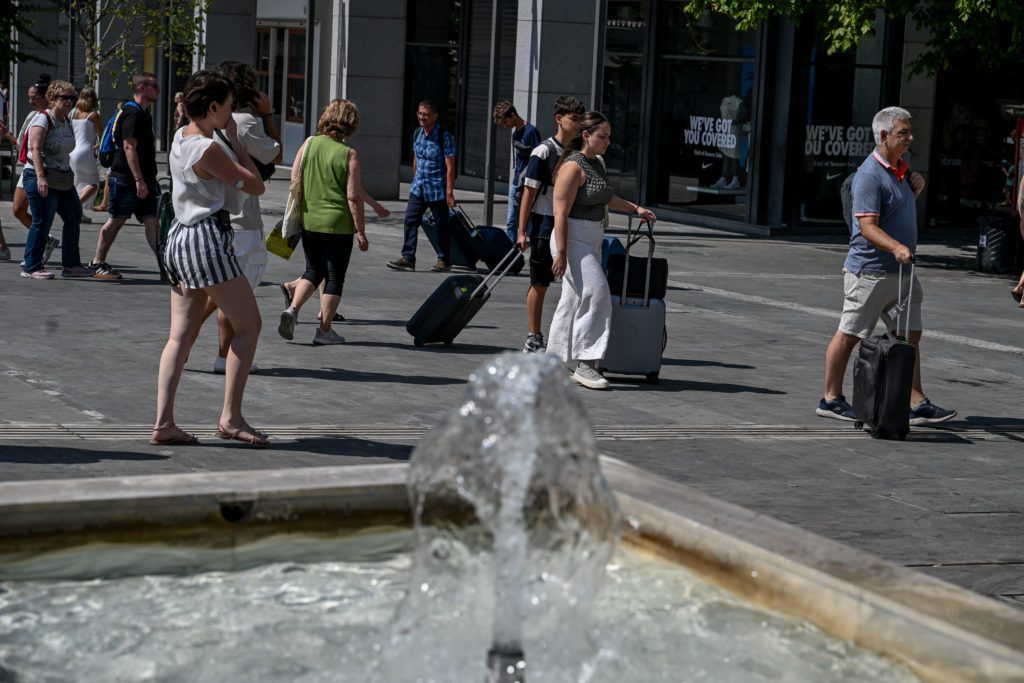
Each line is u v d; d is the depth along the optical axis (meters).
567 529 4.41
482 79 37.81
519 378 4.36
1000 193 31.59
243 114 10.91
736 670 4.13
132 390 10.88
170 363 9.06
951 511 8.56
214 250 8.92
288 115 41.16
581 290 12.23
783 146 28.88
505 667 4.17
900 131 10.98
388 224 27.06
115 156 17.12
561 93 28.56
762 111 29.08
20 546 4.81
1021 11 21.14
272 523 5.16
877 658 4.20
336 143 13.18
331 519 5.26
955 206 31.48
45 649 4.27
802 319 17.12
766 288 20.06
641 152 31.88
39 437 9.14
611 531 4.43
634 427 10.65
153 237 17.36
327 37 39.12
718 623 4.51
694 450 9.91
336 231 13.22
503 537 4.38
